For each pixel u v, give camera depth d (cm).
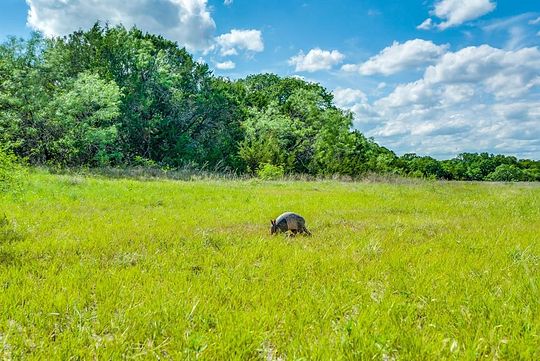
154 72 3784
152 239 816
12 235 797
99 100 3116
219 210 1309
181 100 3975
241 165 3862
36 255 661
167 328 387
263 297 477
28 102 2983
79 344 352
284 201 1633
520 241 860
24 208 1173
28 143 3073
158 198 1566
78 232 856
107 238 802
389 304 448
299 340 359
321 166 4131
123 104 3494
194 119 4225
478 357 340
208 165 3906
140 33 4175
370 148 4988
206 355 335
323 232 971
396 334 371
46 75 3272
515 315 415
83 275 541
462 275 572
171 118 3950
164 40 4253
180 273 567
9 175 1121
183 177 2867
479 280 549
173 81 3872
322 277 570
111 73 3588
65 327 392
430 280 549
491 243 834
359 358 331
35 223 943
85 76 3164
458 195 2198
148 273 566
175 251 711
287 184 2730
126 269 582
